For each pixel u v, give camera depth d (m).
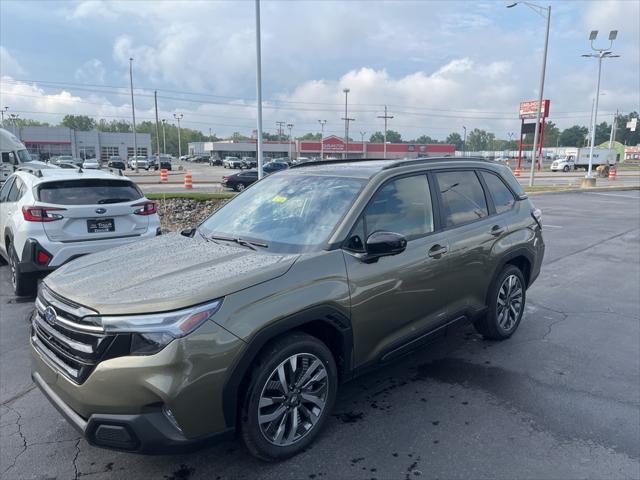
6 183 7.71
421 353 4.73
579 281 7.50
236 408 2.79
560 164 60.44
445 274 3.99
